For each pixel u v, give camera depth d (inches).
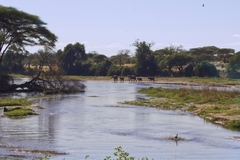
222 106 1384.1
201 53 5472.4
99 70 4781.0
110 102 1674.5
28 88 2329.0
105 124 1032.8
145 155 700.0
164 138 855.1
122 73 4702.3
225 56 5546.3
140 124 1042.1
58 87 2289.6
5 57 3767.2
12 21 2272.4
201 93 1803.6
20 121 1041.5
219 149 755.4
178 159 676.1
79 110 1344.7
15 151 700.0
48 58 2464.3
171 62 4579.2
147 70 4630.9
